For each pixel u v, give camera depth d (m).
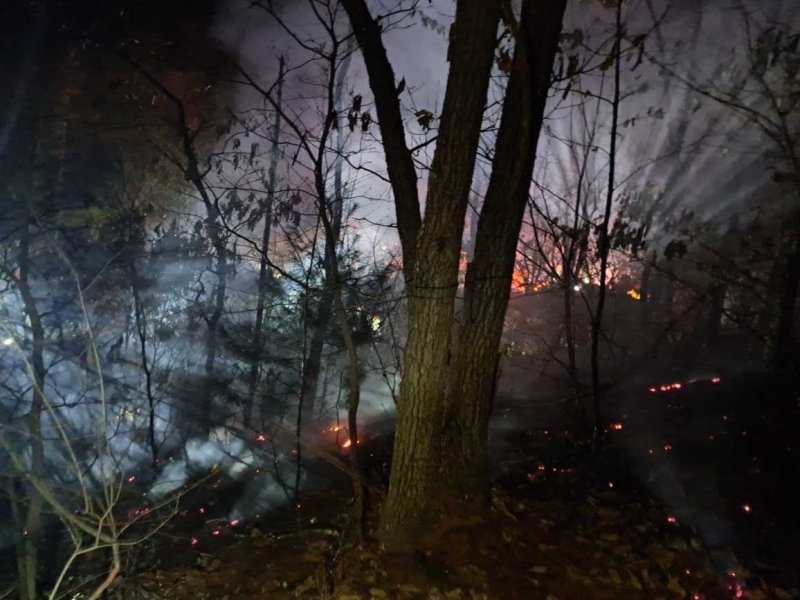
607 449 8.90
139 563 7.16
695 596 5.41
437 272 5.75
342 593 5.60
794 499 7.04
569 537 6.28
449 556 5.90
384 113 6.26
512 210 6.11
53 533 7.67
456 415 6.29
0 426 5.86
